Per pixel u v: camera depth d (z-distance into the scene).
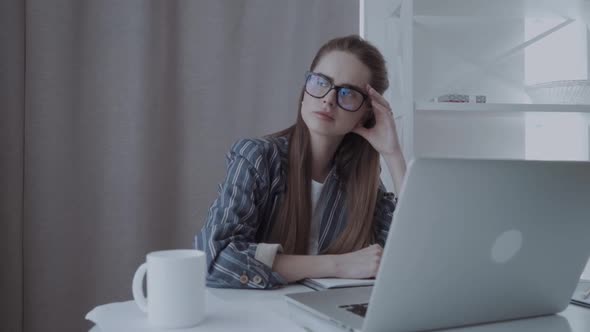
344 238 1.26
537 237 0.61
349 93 1.25
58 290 1.77
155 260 0.60
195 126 1.93
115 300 1.83
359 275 0.96
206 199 1.94
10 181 1.68
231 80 1.97
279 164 1.25
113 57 1.84
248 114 1.99
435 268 0.56
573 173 0.60
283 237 1.21
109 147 1.84
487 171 0.54
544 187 0.58
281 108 2.01
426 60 1.87
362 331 0.56
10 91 1.69
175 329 0.60
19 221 1.68
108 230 1.83
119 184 1.84
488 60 1.90
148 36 1.87
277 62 2.01
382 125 1.35
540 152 2.02
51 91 1.76
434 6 1.75
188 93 1.93
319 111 1.24
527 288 0.66
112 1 1.84
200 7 1.94
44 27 1.75
